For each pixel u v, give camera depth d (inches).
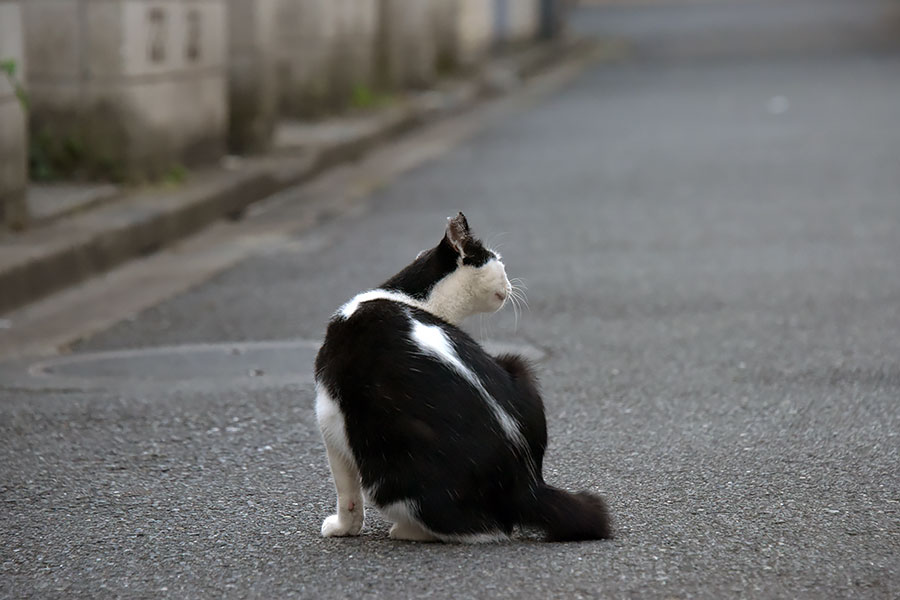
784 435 311.3
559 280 501.0
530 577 222.2
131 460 305.6
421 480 227.5
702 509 259.9
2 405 355.9
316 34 994.7
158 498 277.9
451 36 1378.0
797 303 453.7
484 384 231.9
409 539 242.7
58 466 302.4
